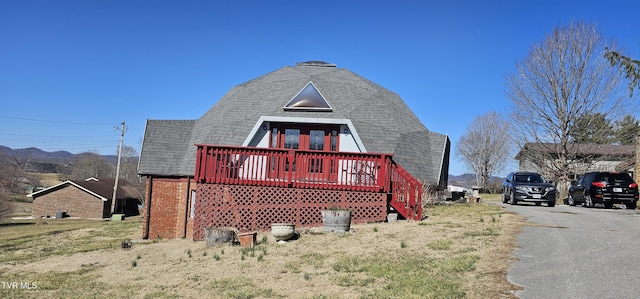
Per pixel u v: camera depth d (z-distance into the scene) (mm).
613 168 40531
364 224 12875
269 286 7391
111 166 87062
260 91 22734
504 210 16234
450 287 6473
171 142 20688
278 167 13828
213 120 21391
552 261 7613
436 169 22094
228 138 19969
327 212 11648
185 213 18516
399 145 20656
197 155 13680
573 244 8961
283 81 23266
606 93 31094
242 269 8633
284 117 19547
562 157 32781
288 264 8680
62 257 13227
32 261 12930
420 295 6250
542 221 12469
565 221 12594
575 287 6176
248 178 13594
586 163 34750
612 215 14797
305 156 13570
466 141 63062
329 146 20000
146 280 8719
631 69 16516
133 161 86438
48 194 51406
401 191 13570
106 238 19609
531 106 33219
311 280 7531
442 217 13750
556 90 32094
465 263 7668
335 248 9711
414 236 10391
